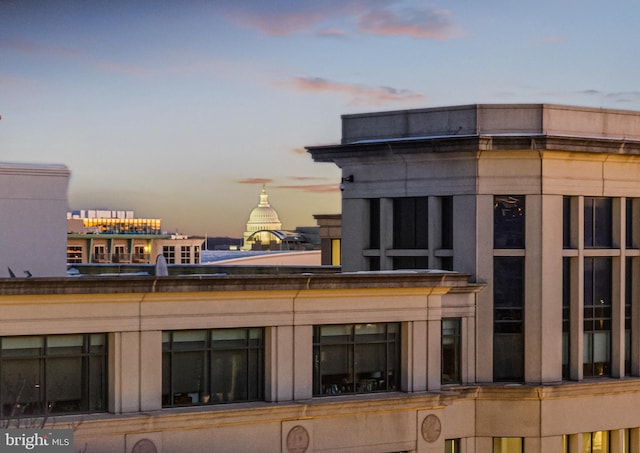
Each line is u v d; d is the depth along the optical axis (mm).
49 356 39656
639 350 56531
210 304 42375
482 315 53844
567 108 55094
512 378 54344
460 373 53375
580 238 54844
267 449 43312
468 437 53531
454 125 54969
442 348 53000
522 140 52719
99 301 40094
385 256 56500
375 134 57562
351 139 58500
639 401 56812
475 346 53750
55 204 42812
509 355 54344
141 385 40969
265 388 43875
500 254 54031
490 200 53875
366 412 45531
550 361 54156
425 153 54500
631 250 56562
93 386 40562
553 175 53969
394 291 46219
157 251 162000
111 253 159125
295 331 44219
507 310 54250
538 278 53875
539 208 53750
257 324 43406
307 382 44531
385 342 46750
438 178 54812
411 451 46688
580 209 54844
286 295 43875
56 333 39531
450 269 54812
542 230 53812
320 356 45250
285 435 43656
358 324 46031
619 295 56156
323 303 44875
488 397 53438
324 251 85562
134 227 163750
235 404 43156
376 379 46594
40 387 39531
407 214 56438
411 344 46969
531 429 53531
